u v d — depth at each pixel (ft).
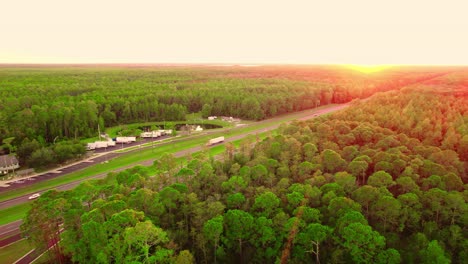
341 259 215.31
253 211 252.42
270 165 321.11
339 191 265.34
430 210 241.76
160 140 608.19
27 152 490.90
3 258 249.14
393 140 355.56
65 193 255.29
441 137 376.68
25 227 225.15
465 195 244.01
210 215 242.58
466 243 215.72
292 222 224.74
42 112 608.19
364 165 299.79
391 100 557.33
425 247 212.84
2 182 416.05
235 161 362.94
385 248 224.53
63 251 229.66
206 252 232.73
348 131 403.54
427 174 283.79
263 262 230.68
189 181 301.43
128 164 467.11
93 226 203.00
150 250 205.16
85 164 479.82
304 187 267.18
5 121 582.35
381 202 234.79
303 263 218.18
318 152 364.17
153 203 244.83
